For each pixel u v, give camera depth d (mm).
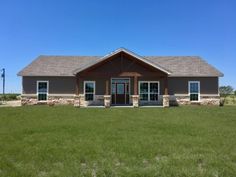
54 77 32719
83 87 32469
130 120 17156
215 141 11047
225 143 10711
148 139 11336
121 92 32469
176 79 32875
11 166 7906
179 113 21375
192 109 24969
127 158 8602
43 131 13227
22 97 32469
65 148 9789
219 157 8742
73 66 34438
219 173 7359
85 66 29391
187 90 32844
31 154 9109
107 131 13164
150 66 29703
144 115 19953
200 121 16875
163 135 12258
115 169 7684
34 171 7496
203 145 10375
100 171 7473
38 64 34250
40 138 11562
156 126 14758
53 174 7289
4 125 15250
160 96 32438
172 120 17250
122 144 10406
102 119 17609
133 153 9172
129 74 29734
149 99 32438
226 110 23953
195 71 33188
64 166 7898
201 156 8859
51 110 22859
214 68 33781
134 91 30500
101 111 22484
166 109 24922
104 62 30094
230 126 15000
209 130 13625
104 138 11516
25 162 8312
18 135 12258
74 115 19672
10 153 9258
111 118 18109
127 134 12438
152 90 32531
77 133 12672
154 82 32500
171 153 9250
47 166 7918
